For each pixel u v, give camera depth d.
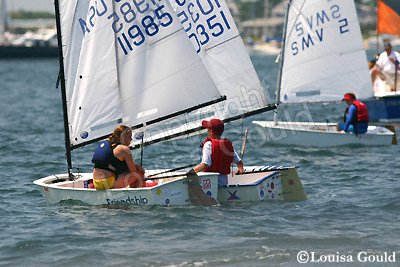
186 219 36.38
